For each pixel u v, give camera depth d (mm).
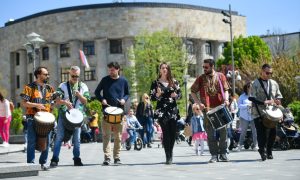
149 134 20969
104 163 10477
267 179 6730
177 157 12742
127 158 12906
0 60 85562
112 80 10891
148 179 7156
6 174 7879
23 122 19078
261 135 10445
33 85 9406
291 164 9172
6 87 84062
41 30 75062
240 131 15000
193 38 72438
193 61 72062
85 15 71062
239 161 10328
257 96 10750
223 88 10453
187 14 72000
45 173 8672
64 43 73500
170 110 10312
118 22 69750
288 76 42625
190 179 7000
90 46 72125
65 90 10547
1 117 17422
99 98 10883
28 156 9242
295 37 70688
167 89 10375
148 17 69875
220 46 77125
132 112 20047
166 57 59500
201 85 10531
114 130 10758
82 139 30203
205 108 10305
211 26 75125
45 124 8984
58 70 74000
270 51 70438
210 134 10266
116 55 70625
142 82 60469
